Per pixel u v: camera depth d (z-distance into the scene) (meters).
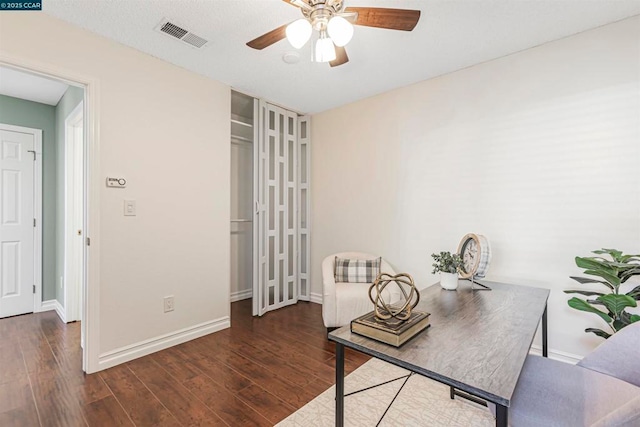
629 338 1.33
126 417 1.70
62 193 3.38
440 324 1.41
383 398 1.89
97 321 2.19
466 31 2.14
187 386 2.00
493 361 1.06
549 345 2.30
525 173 2.40
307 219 4.00
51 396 1.89
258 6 1.89
